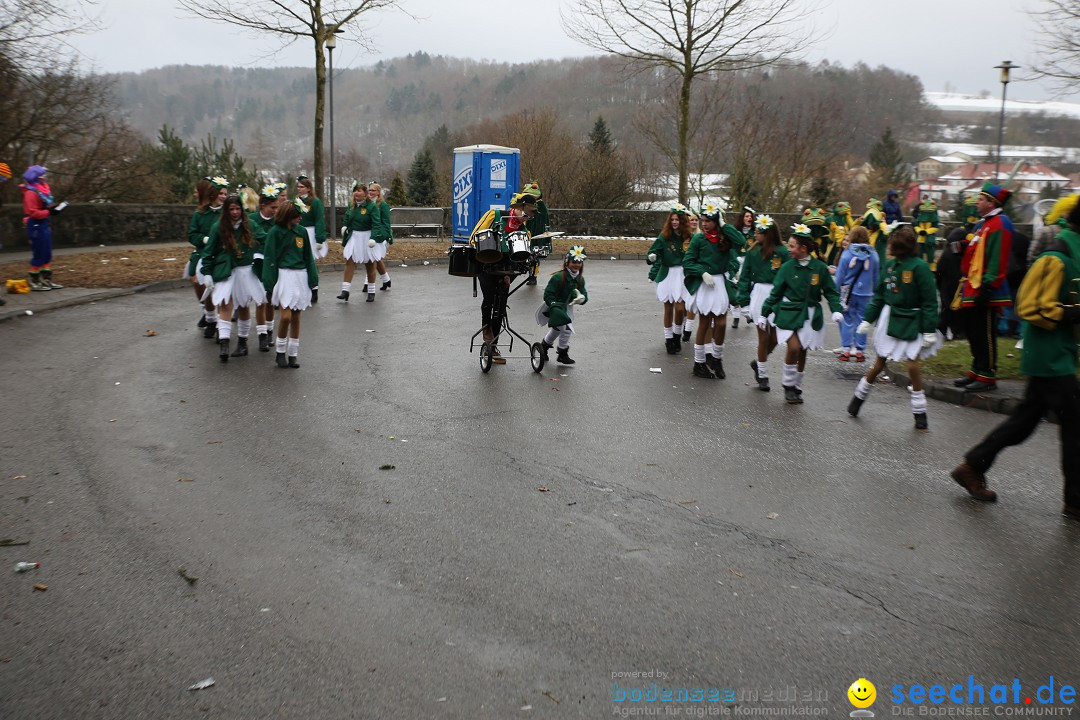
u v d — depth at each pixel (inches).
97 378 367.6
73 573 192.9
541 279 774.5
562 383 386.0
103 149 986.1
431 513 231.5
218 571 195.3
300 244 394.0
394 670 157.8
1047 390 239.3
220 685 152.2
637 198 1632.6
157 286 620.1
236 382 368.8
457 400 349.4
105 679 153.4
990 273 359.6
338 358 422.3
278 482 251.6
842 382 412.5
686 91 1087.6
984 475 257.9
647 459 282.5
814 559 209.5
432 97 3996.1
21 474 253.0
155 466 262.5
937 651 169.2
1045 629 178.4
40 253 568.7
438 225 1130.0
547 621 176.4
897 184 1701.5
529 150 1627.7
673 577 197.6
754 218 544.7
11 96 836.6
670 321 464.4
